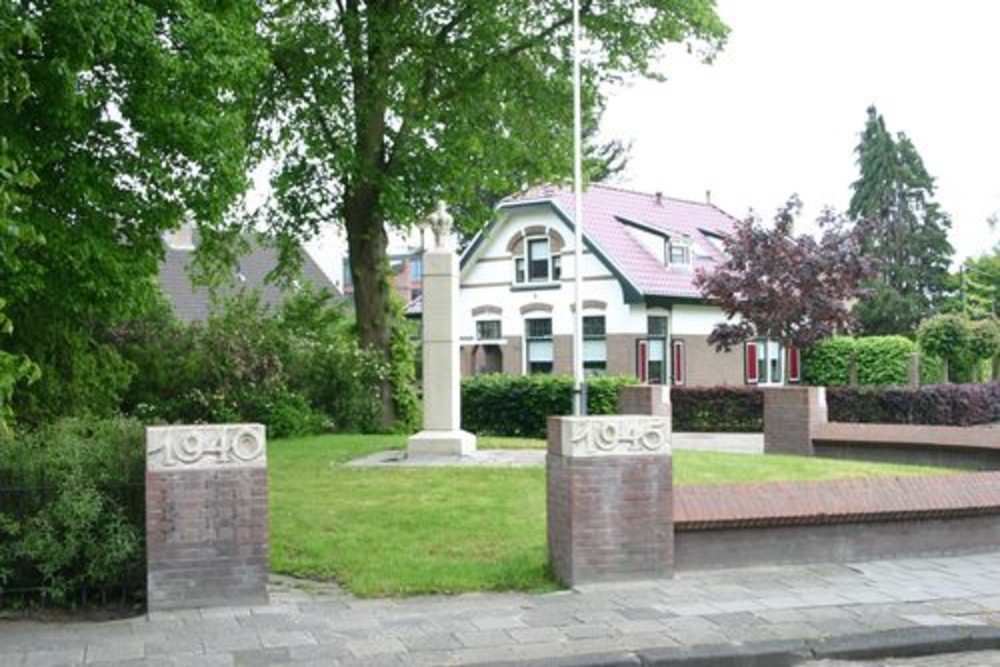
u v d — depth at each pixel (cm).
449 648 661
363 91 2070
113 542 759
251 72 1380
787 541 900
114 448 802
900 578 859
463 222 2303
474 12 2103
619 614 741
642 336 3366
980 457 1551
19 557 761
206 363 2059
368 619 730
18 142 1108
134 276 1334
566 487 823
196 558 757
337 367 2188
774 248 2814
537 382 2356
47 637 689
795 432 1742
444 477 1231
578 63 2169
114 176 1266
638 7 2177
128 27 1148
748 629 704
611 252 3406
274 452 1619
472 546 920
